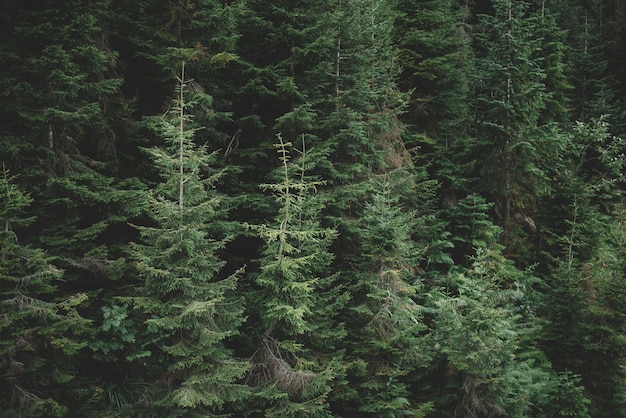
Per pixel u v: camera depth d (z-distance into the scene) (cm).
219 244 903
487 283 1082
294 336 983
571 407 1097
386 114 1373
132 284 971
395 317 1039
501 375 1042
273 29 1202
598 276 1242
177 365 836
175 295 870
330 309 1023
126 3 1129
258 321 1091
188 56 1055
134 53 1155
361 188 1188
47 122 905
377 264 1093
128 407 877
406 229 1094
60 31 917
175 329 855
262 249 1151
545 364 1241
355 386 1023
